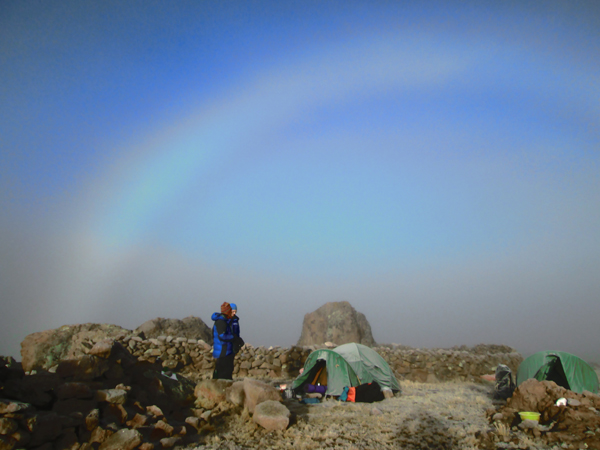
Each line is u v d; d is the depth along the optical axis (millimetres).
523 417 8555
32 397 7129
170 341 15195
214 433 8188
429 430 8695
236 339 10633
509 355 17891
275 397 9148
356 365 12664
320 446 7789
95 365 8195
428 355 17469
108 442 6875
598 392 11625
